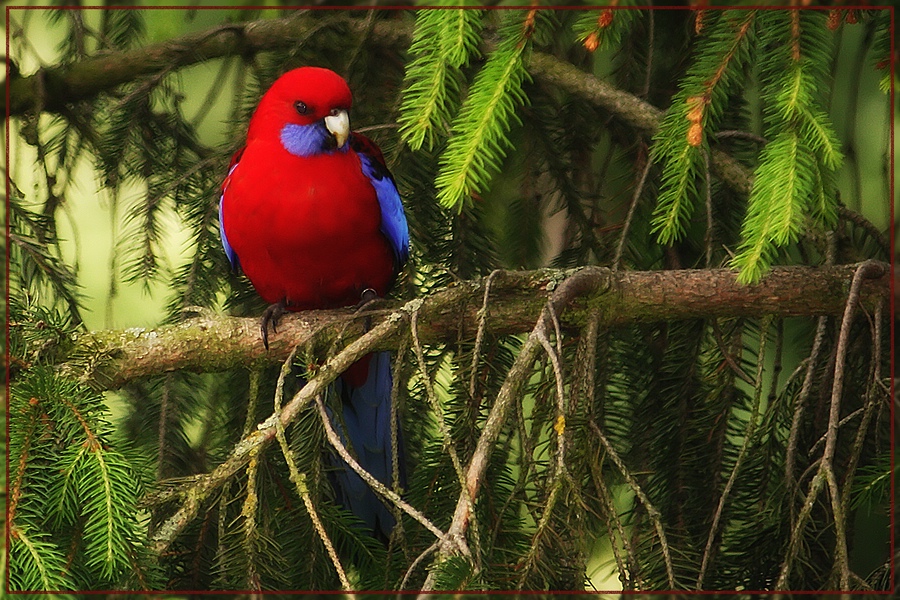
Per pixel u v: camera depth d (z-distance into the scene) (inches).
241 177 233.5
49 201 268.5
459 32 158.2
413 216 253.1
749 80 235.5
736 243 257.4
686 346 237.3
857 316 216.7
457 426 188.4
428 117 164.9
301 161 229.1
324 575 194.5
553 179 273.4
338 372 175.9
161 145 269.0
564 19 245.8
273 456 207.0
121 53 272.8
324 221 232.5
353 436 244.2
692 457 229.6
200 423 259.6
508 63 166.7
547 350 165.5
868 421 181.0
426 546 187.9
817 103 161.0
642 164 260.1
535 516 165.6
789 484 190.1
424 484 190.9
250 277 252.1
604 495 169.3
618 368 244.8
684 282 213.3
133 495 160.7
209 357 216.8
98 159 269.9
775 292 211.8
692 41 254.5
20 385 173.2
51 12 295.4
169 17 256.7
